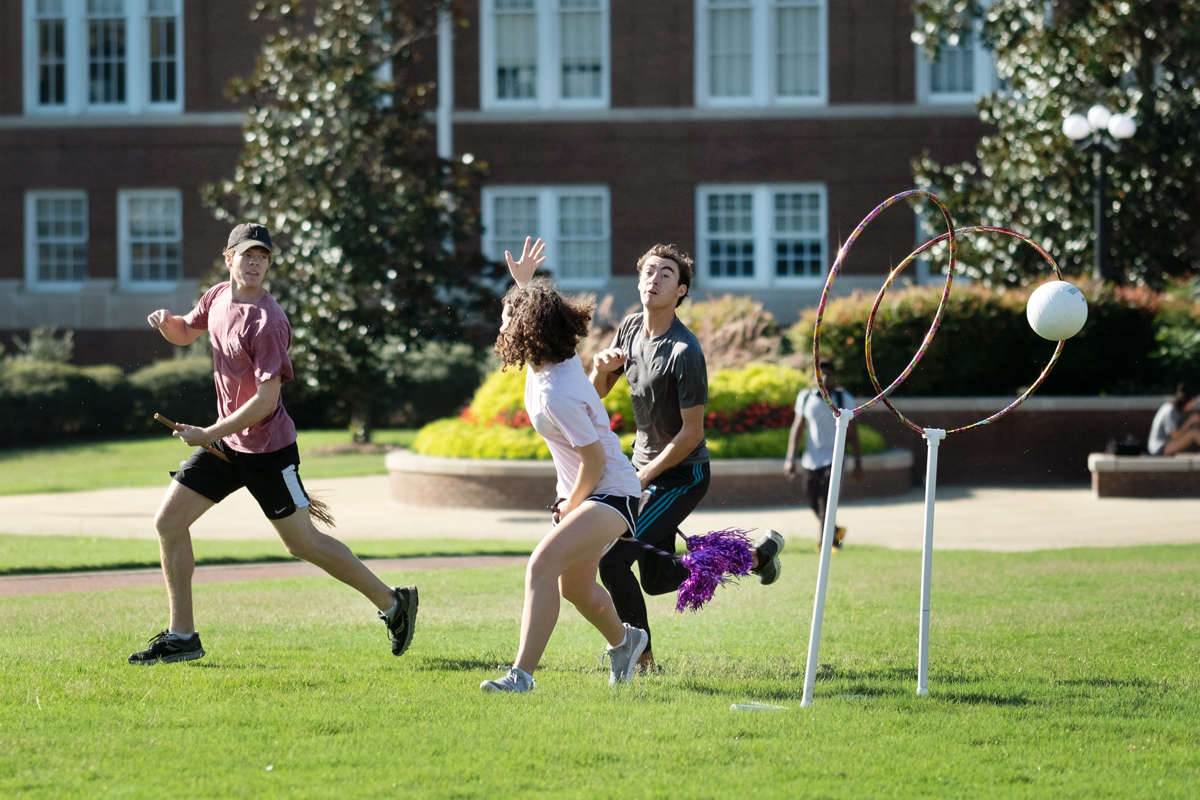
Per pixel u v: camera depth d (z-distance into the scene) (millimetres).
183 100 39562
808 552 15508
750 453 21734
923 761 5695
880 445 23719
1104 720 6500
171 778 5379
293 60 29719
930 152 38219
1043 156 26891
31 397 32344
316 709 6637
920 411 25641
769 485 21156
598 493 7188
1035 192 27391
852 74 38500
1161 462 21922
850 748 5918
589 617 7562
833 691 7316
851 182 38469
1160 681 7559
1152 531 17656
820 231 38750
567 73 39188
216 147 39406
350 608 10805
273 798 5098
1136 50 27031
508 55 39188
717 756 5770
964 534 17750
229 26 39312
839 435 7039
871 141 38312
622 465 7285
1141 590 11539
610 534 7152
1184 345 24953
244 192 29531
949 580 12531
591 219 39188
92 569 13719
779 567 8250
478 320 32281
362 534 18031
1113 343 25812
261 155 29406
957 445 25641
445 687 7285
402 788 5238
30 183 40000
